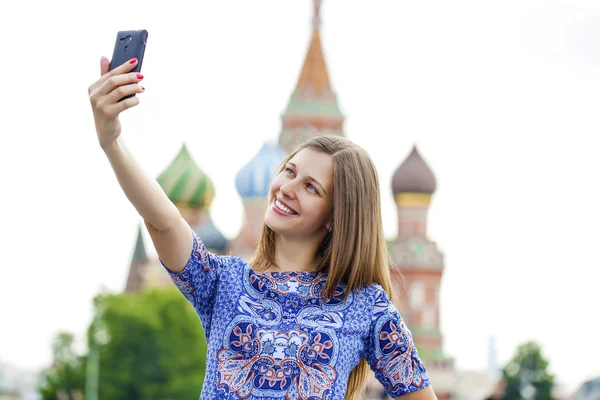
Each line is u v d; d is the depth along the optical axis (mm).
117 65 5633
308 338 5789
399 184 116062
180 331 93750
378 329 6031
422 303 114375
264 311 5852
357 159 6156
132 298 97562
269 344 5746
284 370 5727
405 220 116375
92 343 91375
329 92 117562
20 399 147625
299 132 116000
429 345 113562
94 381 88938
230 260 5992
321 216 6160
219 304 5863
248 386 5691
